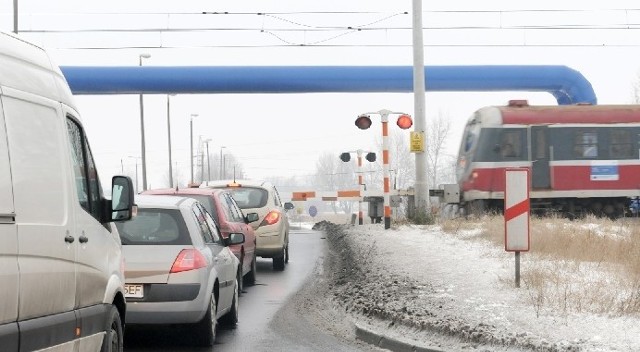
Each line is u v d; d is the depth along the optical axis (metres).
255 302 18.16
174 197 14.16
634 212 40.59
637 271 15.93
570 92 47.75
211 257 13.27
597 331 11.73
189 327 12.86
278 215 24.09
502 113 39.91
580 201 40.44
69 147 8.45
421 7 31.55
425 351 12.09
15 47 7.54
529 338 11.49
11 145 7.09
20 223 7.04
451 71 47.38
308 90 47.47
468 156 40.53
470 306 13.97
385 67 47.47
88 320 8.44
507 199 15.40
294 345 13.22
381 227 31.78
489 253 19.91
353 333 14.37
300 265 25.66
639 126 40.12
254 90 47.44
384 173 30.33
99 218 9.29
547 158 39.88
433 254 20.92
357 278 19.95
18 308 6.91
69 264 8.00
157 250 12.63
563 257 18.58
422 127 31.55
